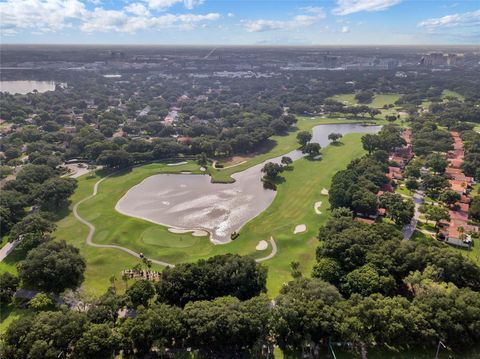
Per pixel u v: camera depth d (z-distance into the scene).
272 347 80.69
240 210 154.75
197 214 151.12
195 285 93.38
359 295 86.56
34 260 99.81
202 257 119.25
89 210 151.62
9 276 96.81
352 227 115.88
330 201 149.00
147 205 159.25
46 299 91.00
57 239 129.25
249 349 80.06
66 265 99.88
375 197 137.75
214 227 140.75
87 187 174.38
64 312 82.75
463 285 94.94
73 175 191.25
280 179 184.88
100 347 73.38
